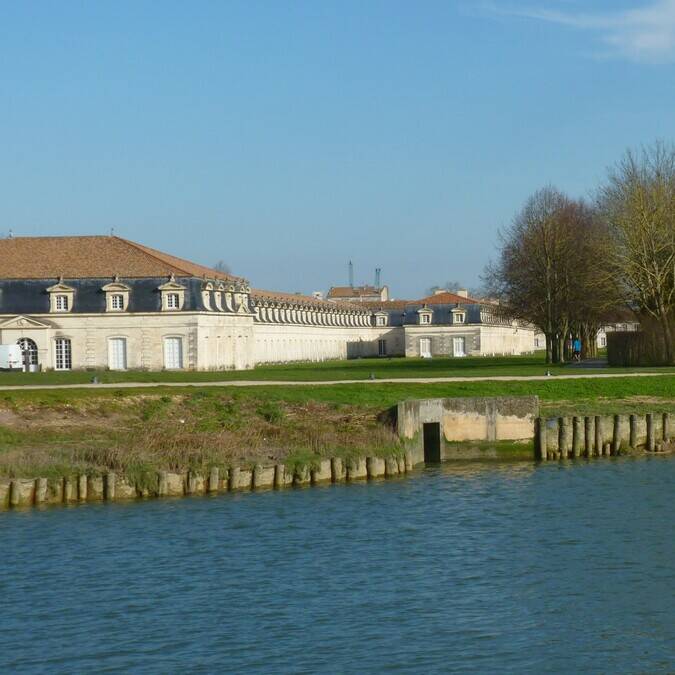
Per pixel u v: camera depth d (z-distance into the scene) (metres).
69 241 109.44
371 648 32.41
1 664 31.42
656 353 101.38
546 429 66.75
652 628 34.06
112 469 52.41
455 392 73.69
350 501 51.75
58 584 38.34
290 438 59.78
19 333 103.31
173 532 45.31
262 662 31.42
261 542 43.94
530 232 119.25
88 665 31.31
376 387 72.81
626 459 65.62
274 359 161.50
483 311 194.12
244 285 121.00
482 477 59.25
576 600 36.69
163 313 103.50
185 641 33.03
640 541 44.19
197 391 67.31
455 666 31.14
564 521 47.91
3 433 58.09
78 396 64.56
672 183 103.38
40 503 50.16
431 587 38.12
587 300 111.25
